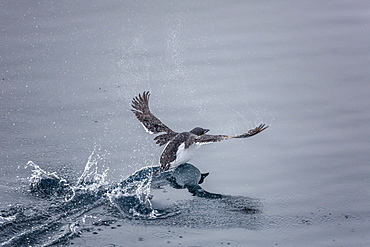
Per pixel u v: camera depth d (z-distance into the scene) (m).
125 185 13.98
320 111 17.42
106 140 16.14
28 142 15.84
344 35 21.89
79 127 16.69
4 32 21.64
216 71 19.64
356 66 19.77
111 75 19.28
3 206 12.83
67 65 19.80
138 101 15.58
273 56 20.56
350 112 17.31
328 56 20.47
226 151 15.86
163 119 16.98
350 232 12.39
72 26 22.25
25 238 11.76
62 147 15.66
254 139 16.31
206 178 14.50
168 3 24.44
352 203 13.47
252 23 22.86
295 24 22.80
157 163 15.15
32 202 13.09
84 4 24.16
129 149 15.74
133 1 24.56
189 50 20.91
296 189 14.03
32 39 21.27
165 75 19.38
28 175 14.26
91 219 12.60
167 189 13.92
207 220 12.67
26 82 18.80
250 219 12.76
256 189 14.02
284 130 16.61
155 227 12.36
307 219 12.82
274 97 18.19
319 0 24.91
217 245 11.77
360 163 15.05
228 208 13.14
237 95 18.30
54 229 12.13
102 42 21.25
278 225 12.57
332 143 15.95
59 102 17.88
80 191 13.66
